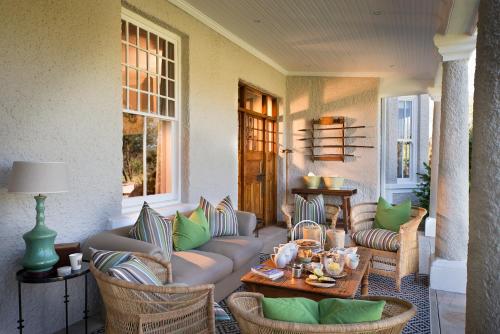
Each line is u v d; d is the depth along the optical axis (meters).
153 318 1.89
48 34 2.83
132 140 3.97
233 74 5.34
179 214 3.63
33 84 2.73
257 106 6.68
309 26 4.73
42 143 2.80
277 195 7.44
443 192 3.89
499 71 1.44
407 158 9.02
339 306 1.46
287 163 7.44
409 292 3.76
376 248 3.94
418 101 8.94
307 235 3.76
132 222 3.57
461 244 3.82
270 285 2.68
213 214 4.11
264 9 4.23
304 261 3.12
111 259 2.19
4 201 2.57
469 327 1.51
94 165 3.23
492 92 1.46
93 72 3.20
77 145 3.07
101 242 2.93
